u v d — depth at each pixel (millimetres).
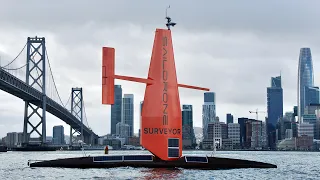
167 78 62000
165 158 62156
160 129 61688
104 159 64125
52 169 63750
